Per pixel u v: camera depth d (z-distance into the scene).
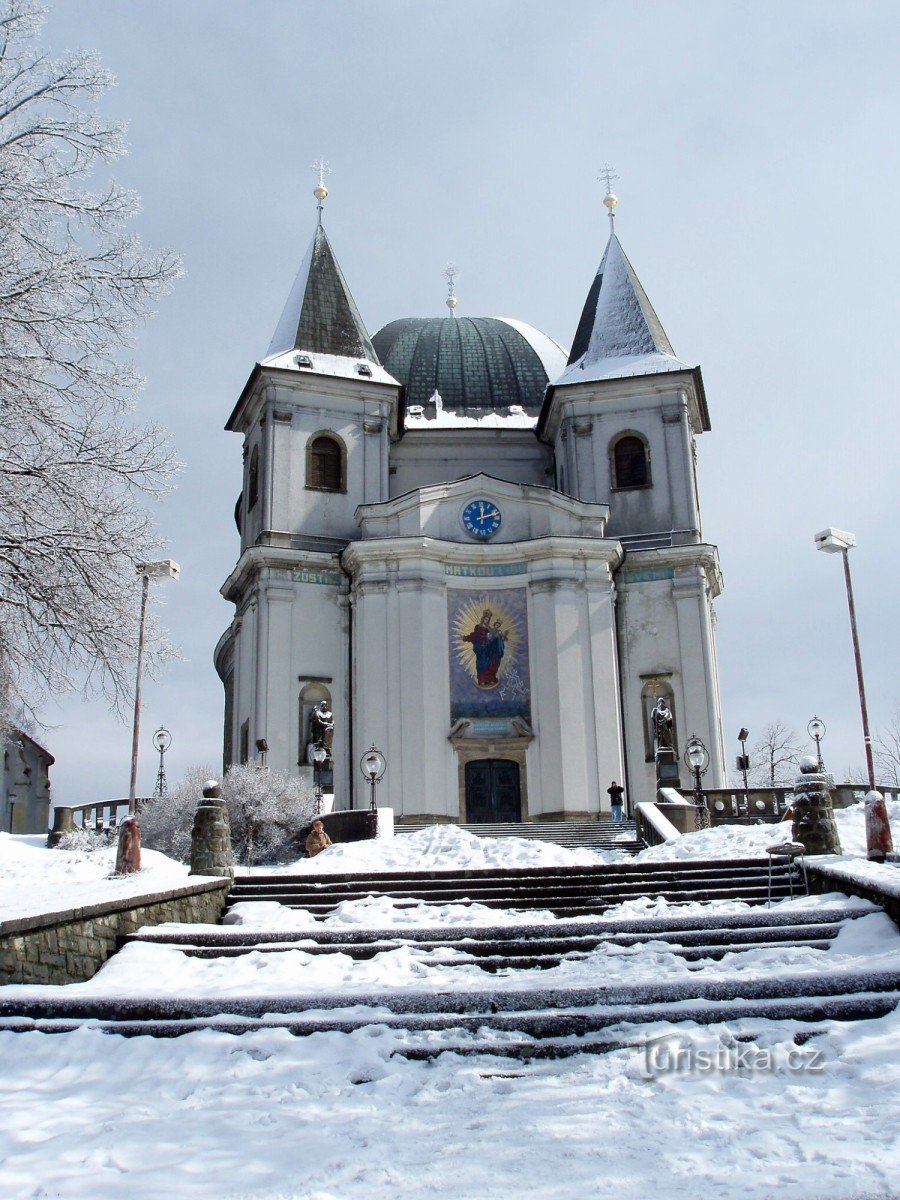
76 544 17.42
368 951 13.45
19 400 16.98
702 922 13.57
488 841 23.98
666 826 26.06
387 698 38.41
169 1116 8.25
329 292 46.50
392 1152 7.26
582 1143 7.21
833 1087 8.23
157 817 32.69
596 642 39.34
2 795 50.91
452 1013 10.41
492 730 38.78
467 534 40.81
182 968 12.85
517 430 48.66
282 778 33.47
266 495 41.94
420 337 53.78
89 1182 6.81
